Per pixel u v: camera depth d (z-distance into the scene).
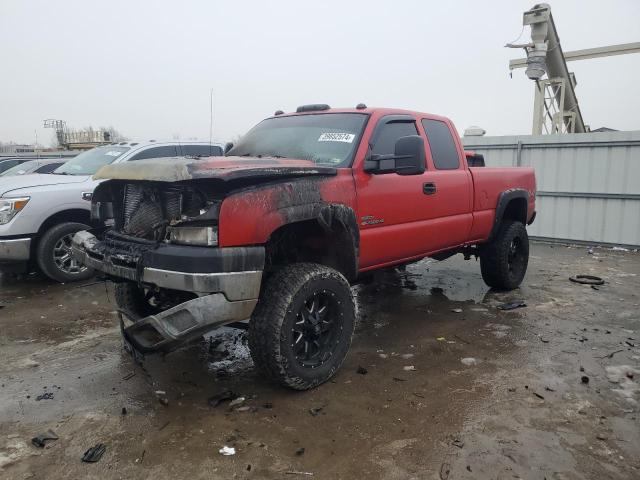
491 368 3.98
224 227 3.11
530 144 10.69
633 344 4.48
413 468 2.70
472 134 12.68
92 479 2.61
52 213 6.39
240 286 3.14
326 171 3.76
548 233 10.66
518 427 3.10
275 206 3.34
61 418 3.22
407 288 6.50
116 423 3.16
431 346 4.45
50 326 5.00
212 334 4.72
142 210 3.57
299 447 2.89
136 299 4.07
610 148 9.74
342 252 3.96
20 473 2.66
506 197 5.87
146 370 3.95
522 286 6.62
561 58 15.86
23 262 6.64
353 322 3.86
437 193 4.88
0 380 3.79
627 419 3.19
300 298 3.43
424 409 3.33
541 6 14.04
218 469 2.69
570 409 3.32
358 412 3.29
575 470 2.68
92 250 3.77
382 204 4.24
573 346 4.43
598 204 9.99
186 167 3.07
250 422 3.17
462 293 6.25
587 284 6.70
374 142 4.30
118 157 7.36
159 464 2.74
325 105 5.00
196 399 3.47
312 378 3.56
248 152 4.64
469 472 2.66
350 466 2.72
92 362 4.12
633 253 9.27
